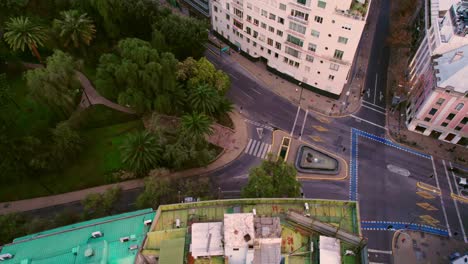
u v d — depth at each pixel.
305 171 85.88
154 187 66.56
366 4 86.75
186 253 46.47
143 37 108.00
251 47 110.00
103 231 53.12
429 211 80.00
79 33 93.81
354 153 89.94
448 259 73.06
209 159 81.12
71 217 65.94
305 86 105.50
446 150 91.06
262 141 91.94
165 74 84.19
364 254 45.59
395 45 117.12
